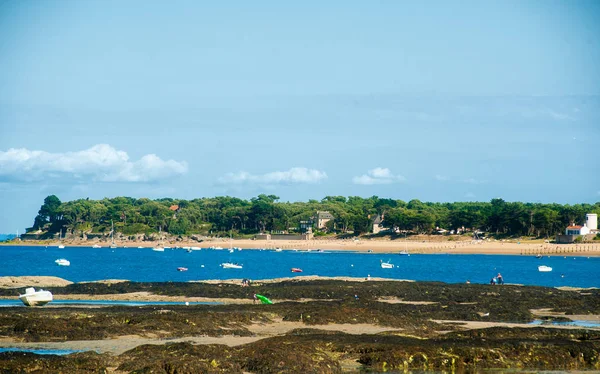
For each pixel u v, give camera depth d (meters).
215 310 65.25
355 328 58.00
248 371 40.91
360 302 75.06
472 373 43.91
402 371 43.69
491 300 80.25
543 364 45.75
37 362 39.81
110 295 85.62
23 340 49.72
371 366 44.06
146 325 53.88
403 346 46.56
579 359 46.53
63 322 53.38
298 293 85.62
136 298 83.31
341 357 45.69
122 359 42.00
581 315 70.56
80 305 74.19
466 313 67.75
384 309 69.44
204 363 40.47
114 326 53.09
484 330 54.09
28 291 72.12
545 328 55.88
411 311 69.00
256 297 80.06
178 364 39.69
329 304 72.44
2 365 38.72
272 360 41.28
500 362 45.22
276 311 63.91
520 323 64.56
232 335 53.34
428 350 45.84
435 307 72.44
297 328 55.00
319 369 41.53
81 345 48.09
